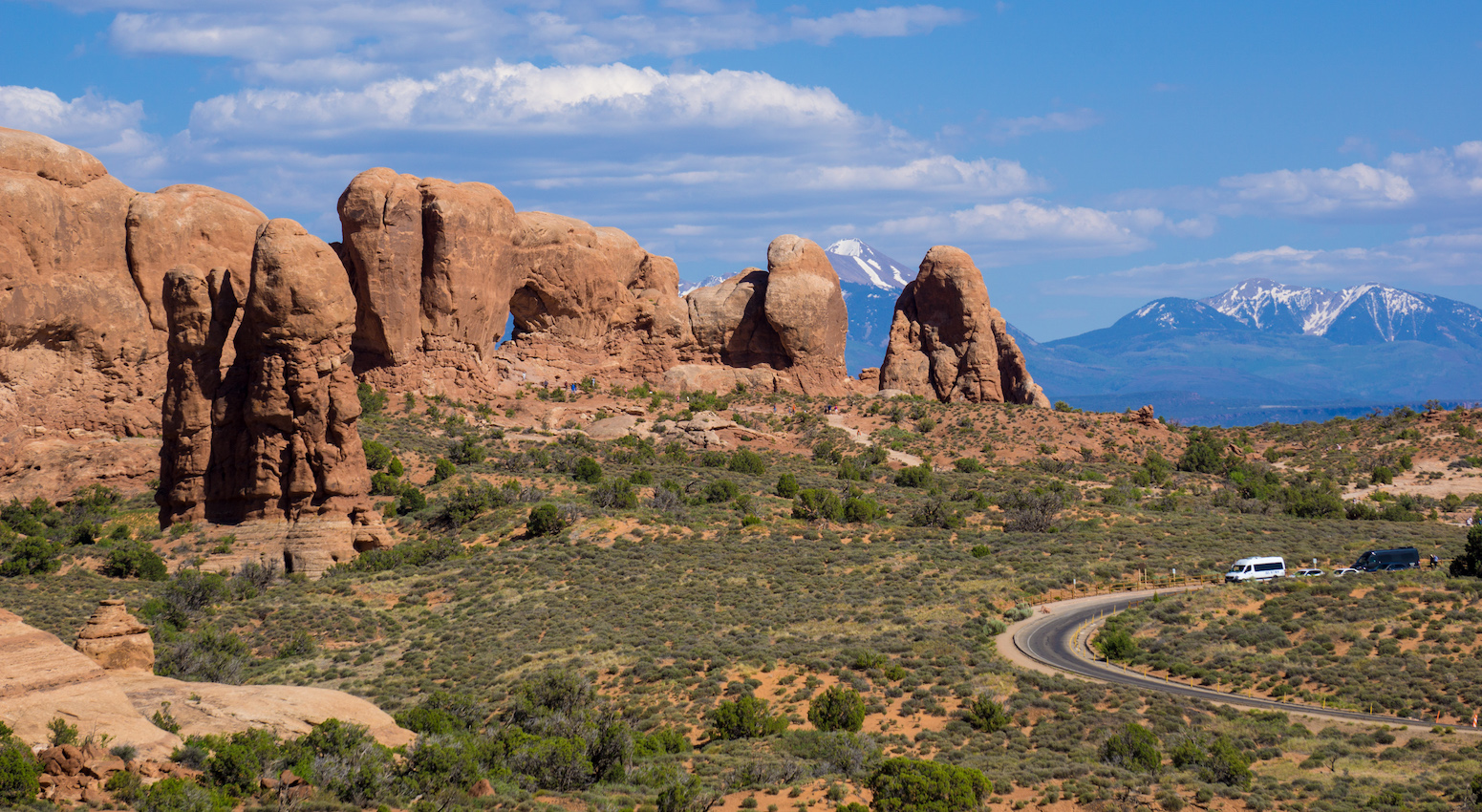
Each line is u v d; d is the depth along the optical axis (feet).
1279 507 336.70
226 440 257.55
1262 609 195.62
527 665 182.39
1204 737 141.38
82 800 89.71
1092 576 238.48
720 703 161.68
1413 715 149.07
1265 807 116.88
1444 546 259.80
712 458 355.97
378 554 248.32
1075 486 360.07
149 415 318.45
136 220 317.22
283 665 188.65
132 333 314.76
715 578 226.79
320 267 248.93
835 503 284.82
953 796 113.60
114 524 265.13
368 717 122.52
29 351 299.79
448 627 207.10
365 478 256.73
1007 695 158.71
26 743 94.32
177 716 111.75
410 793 105.70
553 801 113.29
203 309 255.70
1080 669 176.14
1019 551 256.32
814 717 151.02
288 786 99.14
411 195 369.30
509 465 327.26
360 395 357.61
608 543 249.75
